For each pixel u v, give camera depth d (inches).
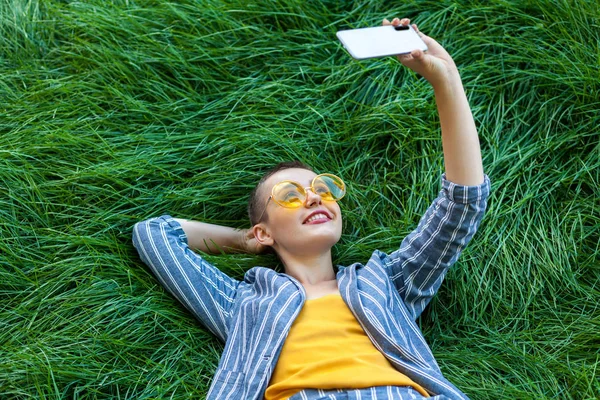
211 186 102.3
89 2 118.0
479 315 95.2
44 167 100.8
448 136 84.0
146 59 111.0
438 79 82.7
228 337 84.8
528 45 110.2
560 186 103.3
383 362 80.7
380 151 107.4
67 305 90.4
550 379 89.1
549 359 90.8
